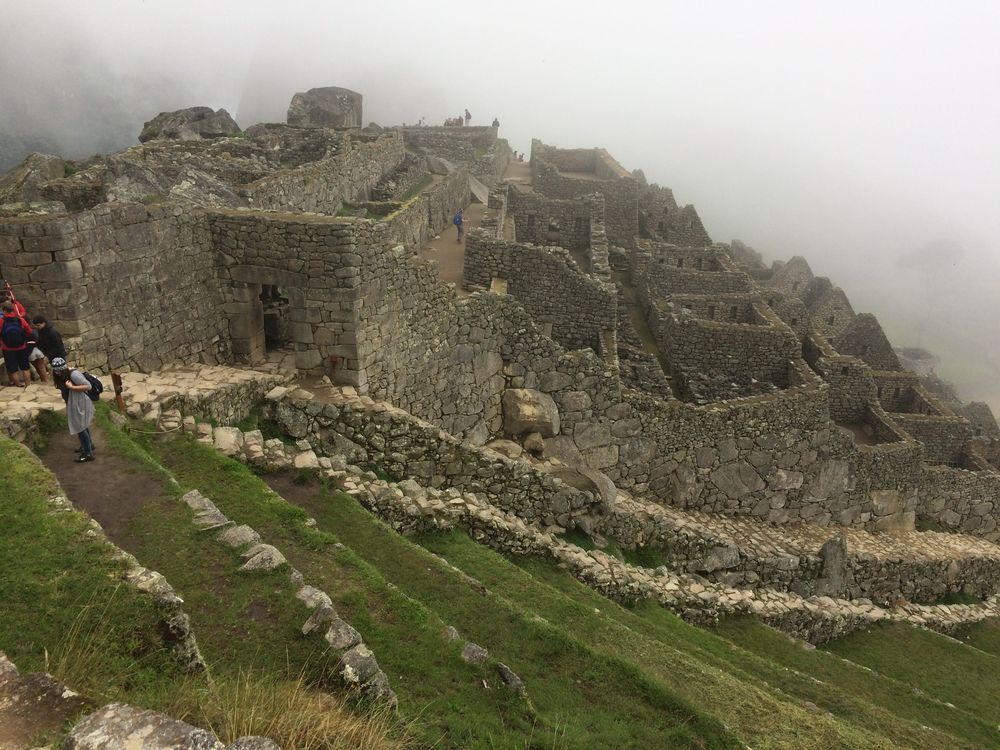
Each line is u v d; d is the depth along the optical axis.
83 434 10.62
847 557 22.72
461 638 9.02
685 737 8.95
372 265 16.80
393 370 18.22
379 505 13.62
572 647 10.16
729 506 25.27
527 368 22.70
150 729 4.54
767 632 17.53
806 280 60.22
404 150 46.09
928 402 34.88
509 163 70.81
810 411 25.23
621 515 19.39
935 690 17.94
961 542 27.81
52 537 7.67
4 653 5.64
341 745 6.08
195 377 15.13
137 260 14.64
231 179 25.81
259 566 8.71
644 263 36.97
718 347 28.56
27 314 13.11
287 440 15.49
